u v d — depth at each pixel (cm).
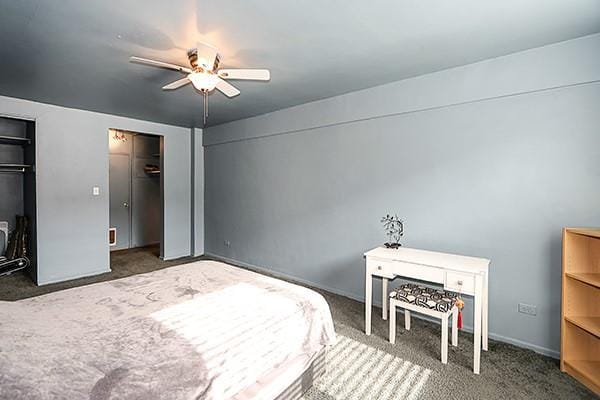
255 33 214
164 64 220
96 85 322
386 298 302
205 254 559
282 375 172
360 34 215
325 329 199
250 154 471
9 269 405
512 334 254
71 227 418
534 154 241
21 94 353
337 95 356
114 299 184
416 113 300
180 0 175
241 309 175
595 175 219
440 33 213
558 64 227
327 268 379
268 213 448
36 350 124
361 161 343
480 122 264
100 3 179
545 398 187
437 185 289
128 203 627
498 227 258
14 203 438
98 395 105
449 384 200
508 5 180
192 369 124
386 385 199
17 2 177
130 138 627
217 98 369
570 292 216
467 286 219
